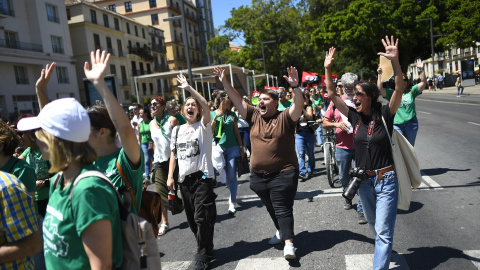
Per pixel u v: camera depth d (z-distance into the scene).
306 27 46.88
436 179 6.30
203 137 4.15
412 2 35.59
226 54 51.31
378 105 3.41
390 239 3.16
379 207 3.26
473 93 29.67
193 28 74.94
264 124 4.04
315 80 12.16
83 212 1.61
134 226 1.80
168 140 5.50
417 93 5.92
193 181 4.13
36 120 1.80
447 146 9.34
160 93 56.84
